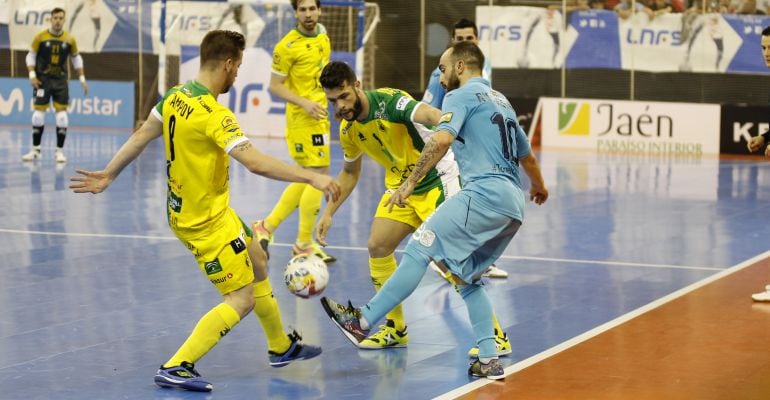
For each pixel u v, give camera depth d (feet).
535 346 38.70
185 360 33.19
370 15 122.83
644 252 57.36
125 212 69.00
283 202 56.59
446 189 37.50
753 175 92.94
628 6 116.06
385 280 38.75
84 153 101.50
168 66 124.77
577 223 66.90
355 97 36.22
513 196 33.63
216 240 32.71
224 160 32.65
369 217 69.10
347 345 39.01
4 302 44.75
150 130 33.14
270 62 122.11
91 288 47.62
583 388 33.35
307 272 34.22
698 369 35.45
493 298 46.70
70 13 129.29
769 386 33.53
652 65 116.26
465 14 122.42
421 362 36.73
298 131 56.54
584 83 119.14
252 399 32.37
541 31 118.62
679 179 89.66
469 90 33.83
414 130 36.78
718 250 57.82
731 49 114.11
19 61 132.05
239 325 41.81
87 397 32.30
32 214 67.56
